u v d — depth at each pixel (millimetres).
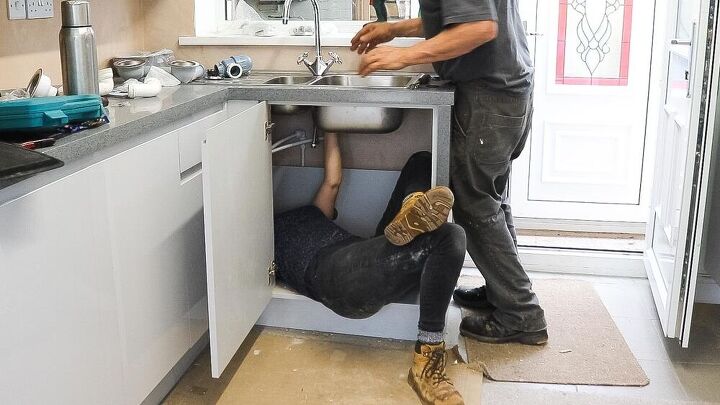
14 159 1390
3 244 1406
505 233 2633
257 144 2395
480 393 2373
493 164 2516
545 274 3443
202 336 2594
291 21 3240
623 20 3734
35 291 1505
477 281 3311
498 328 2703
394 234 2238
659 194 3195
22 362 1481
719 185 2859
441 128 2432
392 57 2318
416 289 2584
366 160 3006
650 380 2465
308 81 2875
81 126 1737
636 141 3820
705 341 2746
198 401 2324
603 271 3436
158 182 1997
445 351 2412
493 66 2387
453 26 2283
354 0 3281
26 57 2324
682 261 2510
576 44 3785
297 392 2387
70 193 1595
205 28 3176
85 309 1680
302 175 3018
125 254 1842
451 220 2711
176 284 2141
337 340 2742
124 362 1866
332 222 2738
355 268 2361
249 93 2527
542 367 2539
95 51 2043
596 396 2359
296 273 2607
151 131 2000
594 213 3891
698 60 2355
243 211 2270
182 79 2660
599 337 2758
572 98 3832
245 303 2330
